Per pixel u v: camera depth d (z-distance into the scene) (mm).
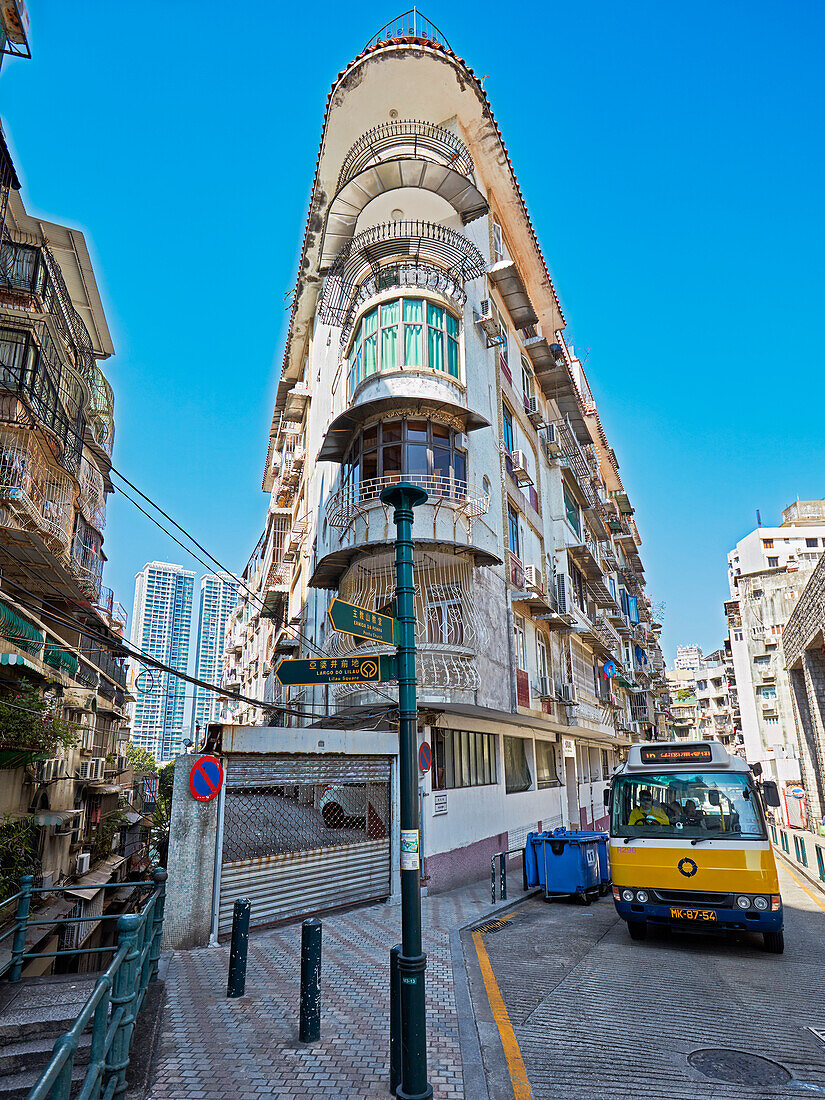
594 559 24438
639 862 8594
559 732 22828
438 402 13219
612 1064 4828
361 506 13141
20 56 9859
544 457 22500
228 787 8500
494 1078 4598
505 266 17547
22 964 6254
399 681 4953
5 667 10422
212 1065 4641
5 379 13781
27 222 16469
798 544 64688
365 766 10727
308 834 9688
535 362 22172
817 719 25422
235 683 47062
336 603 4926
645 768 9422
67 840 15969
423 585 13891
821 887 13883
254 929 8445
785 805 31578
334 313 15328
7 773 11641
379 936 8453
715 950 8305
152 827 34906
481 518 14484
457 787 14156
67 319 16422
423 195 14875
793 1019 5758
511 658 15398
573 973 7207
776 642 53531
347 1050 4922
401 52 15031
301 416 24531
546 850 12258
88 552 19734
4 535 13453
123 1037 3994
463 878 13555
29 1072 4812
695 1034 5406
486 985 6762
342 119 16078
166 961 7129
